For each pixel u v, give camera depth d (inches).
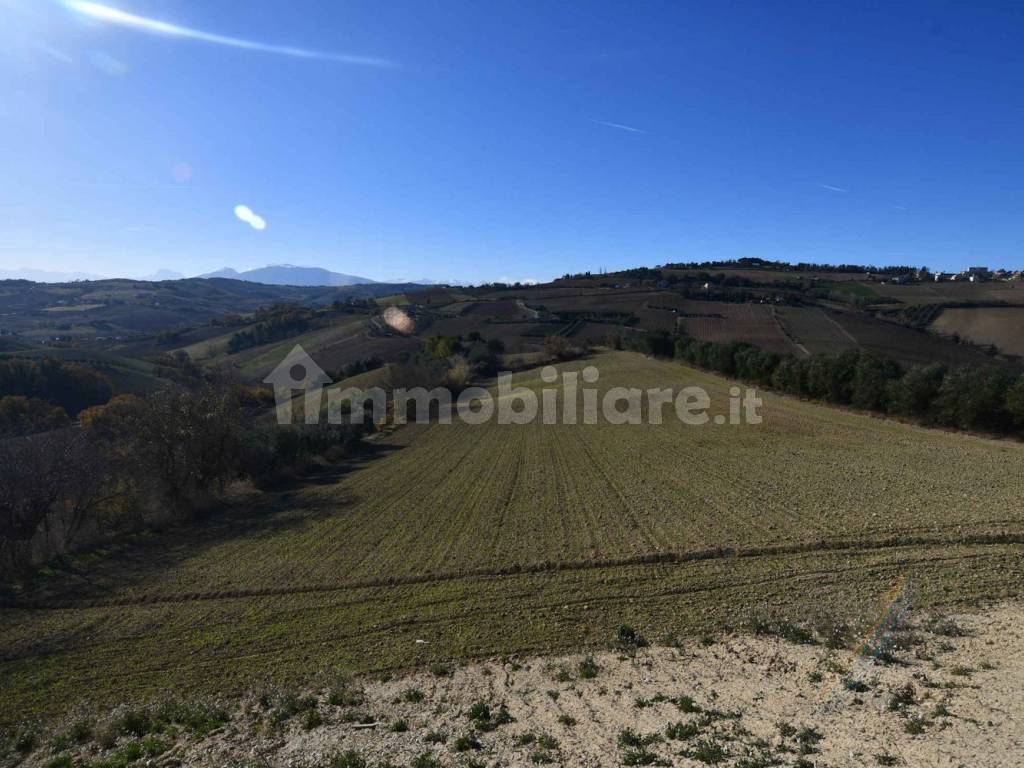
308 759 333.7
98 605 639.8
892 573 567.8
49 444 836.0
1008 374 1199.6
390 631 529.7
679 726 331.0
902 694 340.2
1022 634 418.9
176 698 439.2
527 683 422.3
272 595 635.5
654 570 626.2
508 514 874.1
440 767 310.0
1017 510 707.4
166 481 1001.5
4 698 461.7
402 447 1581.0
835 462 1037.2
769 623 485.1
